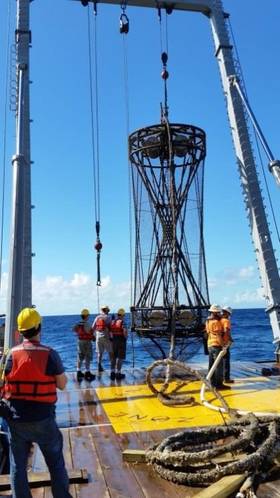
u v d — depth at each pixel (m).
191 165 11.37
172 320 10.66
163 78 11.89
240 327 50.66
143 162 11.58
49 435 4.29
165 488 5.03
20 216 7.92
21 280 7.62
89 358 11.80
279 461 5.26
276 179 9.84
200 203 11.43
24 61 11.48
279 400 8.81
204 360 17.45
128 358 23.23
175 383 10.82
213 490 4.43
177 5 13.26
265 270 12.02
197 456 5.25
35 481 5.16
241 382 10.74
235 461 5.23
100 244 11.80
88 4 12.96
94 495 4.91
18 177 8.17
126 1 12.84
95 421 7.78
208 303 11.31
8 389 4.31
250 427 5.72
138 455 5.82
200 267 11.30
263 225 12.17
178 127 11.17
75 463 5.87
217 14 13.48
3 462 5.54
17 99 10.23
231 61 13.16
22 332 4.44
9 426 4.29
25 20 11.91
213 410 8.19
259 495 4.72
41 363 4.29
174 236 10.92
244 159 12.50
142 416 7.99
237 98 12.83
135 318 11.53
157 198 11.44
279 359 12.66
